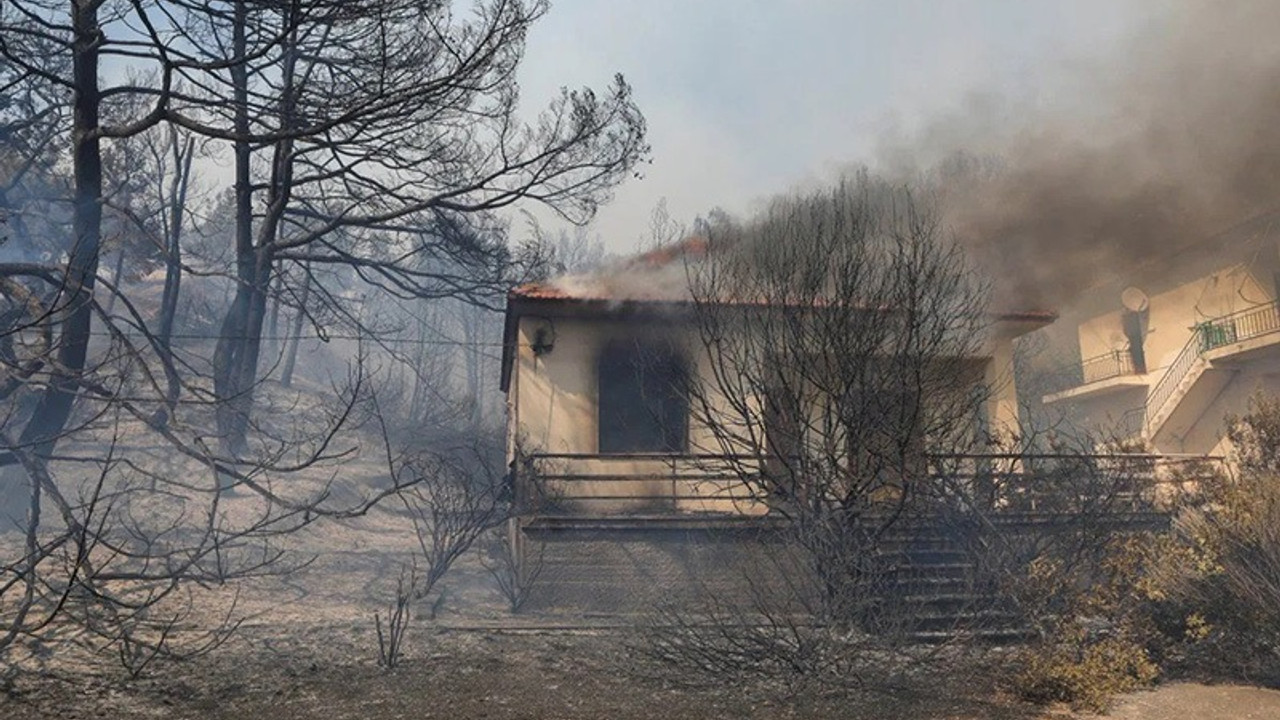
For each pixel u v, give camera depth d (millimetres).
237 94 15469
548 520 10789
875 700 7320
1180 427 21031
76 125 12273
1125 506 9648
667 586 10641
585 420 12523
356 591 12039
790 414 9367
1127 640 8172
